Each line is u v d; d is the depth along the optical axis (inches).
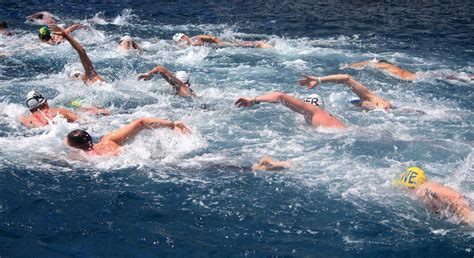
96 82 473.4
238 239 244.8
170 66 554.9
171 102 438.0
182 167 312.7
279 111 410.0
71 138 326.6
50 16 802.2
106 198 277.7
